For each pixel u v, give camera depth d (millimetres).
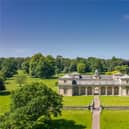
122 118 136000
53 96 130375
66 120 134500
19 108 121250
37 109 121375
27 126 110125
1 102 174000
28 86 132500
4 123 109688
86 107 149250
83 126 128750
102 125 128875
